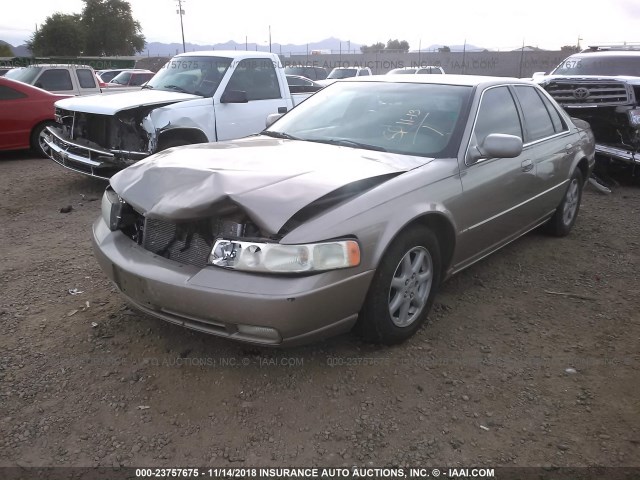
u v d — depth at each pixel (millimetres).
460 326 3732
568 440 2672
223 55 7652
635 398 3000
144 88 7844
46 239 5328
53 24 60062
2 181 7879
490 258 5004
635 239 5676
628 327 3783
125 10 63625
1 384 2990
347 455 2549
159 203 2947
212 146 3840
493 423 2779
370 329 3193
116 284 3250
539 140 4754
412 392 2998
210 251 2869
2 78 9469
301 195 2834
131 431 2676
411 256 3334
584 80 8273
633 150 7953
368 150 3762
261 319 2689
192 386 3008
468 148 3758
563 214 5469
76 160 6754
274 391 2971
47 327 3584
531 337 3621
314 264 2729
